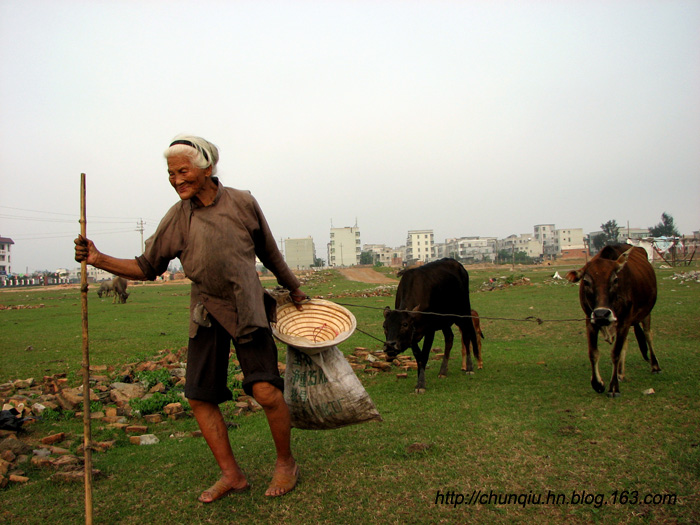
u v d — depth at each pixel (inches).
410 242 5964.6
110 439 225.0
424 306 298.7
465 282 353.1
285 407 144.6
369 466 168.2
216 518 137.1
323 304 172.4
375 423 219.8
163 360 424.8
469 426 209.2
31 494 159.0
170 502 148.1
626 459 165.9
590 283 251.9
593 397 249.1
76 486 163.9
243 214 141.5
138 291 1834.4
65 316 914.1
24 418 247.0
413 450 179.8
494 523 130.6
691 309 565.9
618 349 251.4
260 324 135.6
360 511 137.9
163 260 143.7
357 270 2652.6
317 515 136.5
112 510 144.6
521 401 249.3
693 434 184.7
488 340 490.3
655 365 294.7
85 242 129.2
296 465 157.4
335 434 205.8
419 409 244.7
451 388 293.7
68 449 213.2
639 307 275.4
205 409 146.7
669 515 131.0
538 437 191.0
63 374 391.9
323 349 149.5
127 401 289.0
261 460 178.5
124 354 493.0
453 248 5979.3
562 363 348.2
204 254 134.9
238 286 135.4
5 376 397.1
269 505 142.7
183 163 132.3
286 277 162.9
